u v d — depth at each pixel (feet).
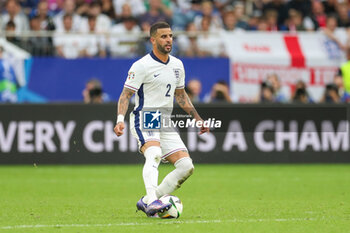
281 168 183.11
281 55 205.05
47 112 186.91
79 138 187.62
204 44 207.92
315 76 205.98
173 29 237.04
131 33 208.85
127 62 201.77
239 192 129.49
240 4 251.39
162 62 89.61
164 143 91.09
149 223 84.43
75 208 103.81
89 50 204.74
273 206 106.11
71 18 224.33
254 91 204.44
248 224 83.46
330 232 77.51
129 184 144.87
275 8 244.22
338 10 248.52
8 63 196.95
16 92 197.77
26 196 122.52
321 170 177.68
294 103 192.65
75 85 200.44
